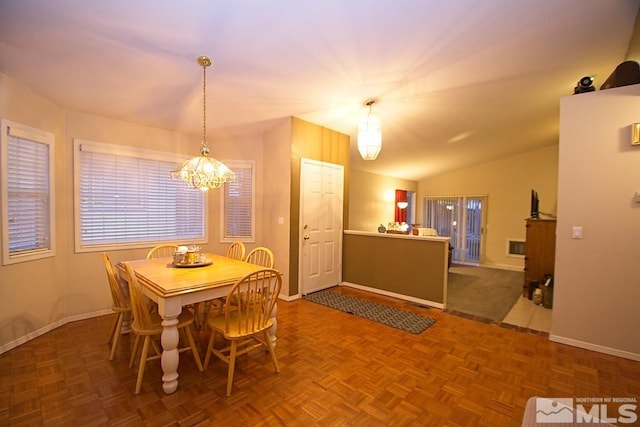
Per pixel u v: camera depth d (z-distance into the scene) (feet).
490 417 5.70
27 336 8.82
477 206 24.06
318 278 14.32
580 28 7.63
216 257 10.26
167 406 5.93
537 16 7.01
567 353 8.29
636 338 7.94
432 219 26.53
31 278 8.98
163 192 12.78
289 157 12.81
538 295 12.76
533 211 14.69
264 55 7.79
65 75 8.23
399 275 13.23
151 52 7.35
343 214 15.53
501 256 22.88
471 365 7.59
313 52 7.81
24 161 8.87
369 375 7.10
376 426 5.44
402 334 9.48
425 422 5.55
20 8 5.71
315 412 5.81
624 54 9.15
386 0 6.16
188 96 9.85
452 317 11.07
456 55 8.41
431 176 26.40
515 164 22.30
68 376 6.97
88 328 9.83
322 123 13.67
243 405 5.99
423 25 7.02
